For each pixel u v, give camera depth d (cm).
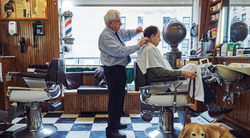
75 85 322
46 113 285
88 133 209
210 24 316
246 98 200
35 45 294
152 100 180
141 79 178
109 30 191
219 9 282
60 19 306
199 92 181
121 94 196
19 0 288
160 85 184
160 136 188
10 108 191
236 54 223
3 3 289
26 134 197
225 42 259
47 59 296
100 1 338
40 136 195
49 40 294
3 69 269
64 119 257
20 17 290
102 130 218
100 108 285
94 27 345
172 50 294
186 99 176
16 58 296
